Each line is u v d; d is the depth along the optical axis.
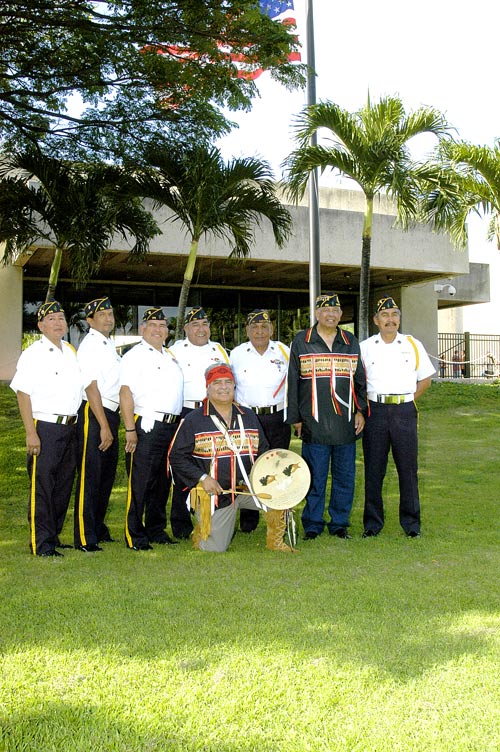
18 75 10.33
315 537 6.09
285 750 2.59
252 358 6.59
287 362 6.67
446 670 3.24
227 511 5.53
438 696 2.99
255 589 4.42
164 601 4.16
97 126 11.47
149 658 3.36
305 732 2.71
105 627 3.75
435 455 10.56
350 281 22.06
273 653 3.41
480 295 25.56
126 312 21.22
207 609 4.04
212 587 4.46
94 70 10.41
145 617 3.90
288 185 12.11
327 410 6.12
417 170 12.54
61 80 10.89
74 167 12.03
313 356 6.18
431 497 7.93
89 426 5.77
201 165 11.30
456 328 34.09
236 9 8.95
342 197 19.23
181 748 2.60
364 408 6.21
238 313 22.58
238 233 12.31
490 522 6.65
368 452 6.26
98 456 5.74
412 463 6.19
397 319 6.24
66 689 3.05
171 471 5.80
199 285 22.08
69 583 4.54
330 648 3.47
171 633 3.67
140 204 12.90
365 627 3.77
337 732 2.71
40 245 15.49
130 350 5.81
